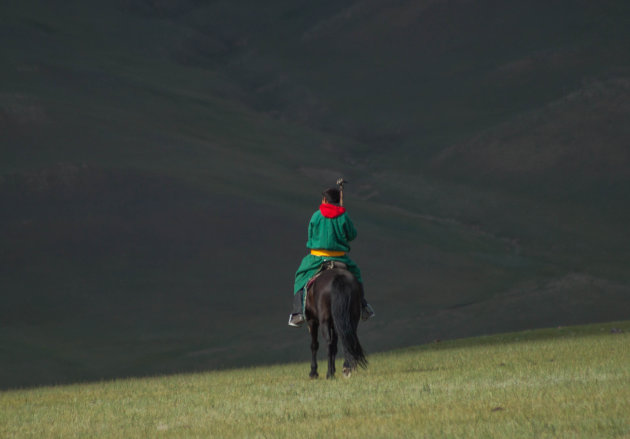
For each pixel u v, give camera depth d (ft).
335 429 23.81
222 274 193.16
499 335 83.82
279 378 45.50
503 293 184.03
